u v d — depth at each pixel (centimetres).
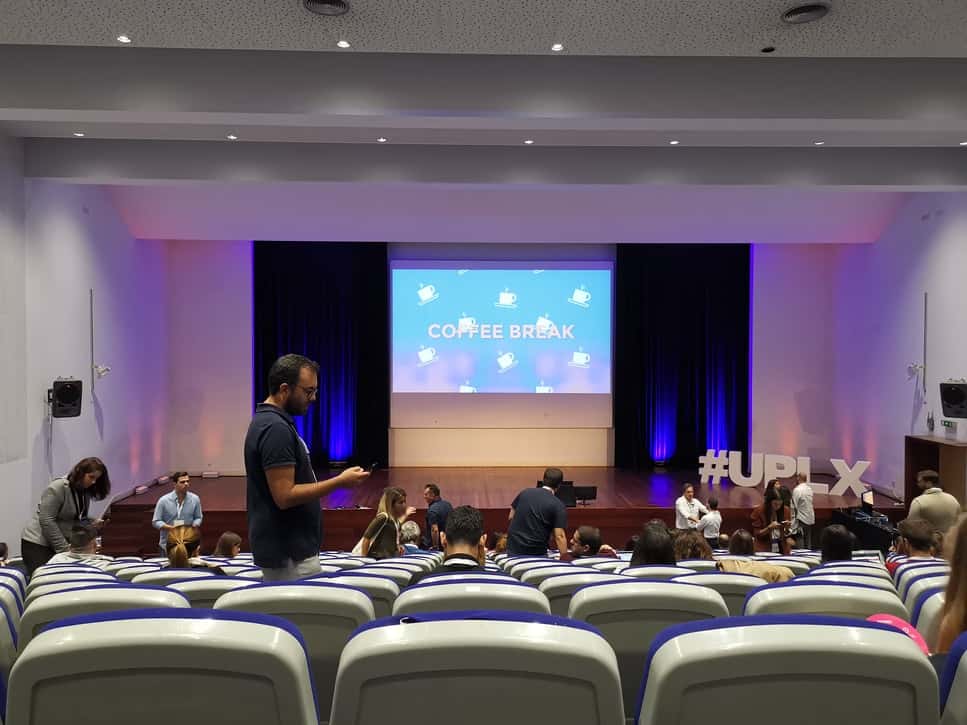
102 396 1172
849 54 638
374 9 559
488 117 723
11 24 579
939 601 206
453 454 1611
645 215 1313
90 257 1133
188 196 1257
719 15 569
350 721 110
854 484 1299
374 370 1605
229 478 1493
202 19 574
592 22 582
